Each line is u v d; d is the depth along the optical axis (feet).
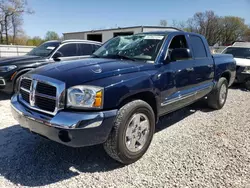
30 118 9.22
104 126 8.77
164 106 11.85
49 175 9.19
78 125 8.25
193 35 15.46
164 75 11.51
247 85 29.14
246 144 12.36
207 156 10.95
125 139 9.52
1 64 19.92
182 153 11.19
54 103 8.72
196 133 13.80
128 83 9.54
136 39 13.61
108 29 89.97
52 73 9.43
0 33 149.38
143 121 10.44
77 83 8.71
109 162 10.25
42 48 24.08
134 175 9.33
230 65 19.67
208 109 19.16
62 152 11.02
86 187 8.52
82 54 24.44
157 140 12.67
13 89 20.04
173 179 9.11
